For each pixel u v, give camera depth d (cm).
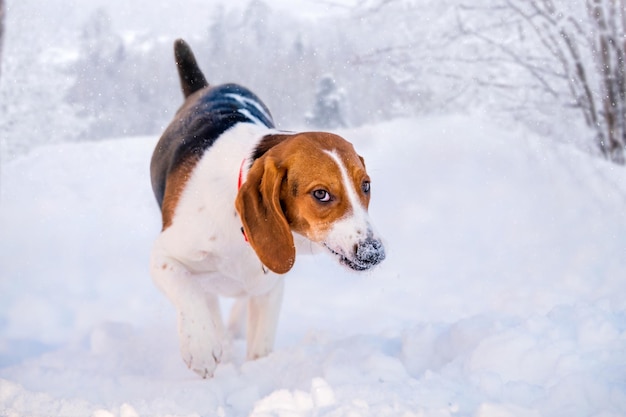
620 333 354
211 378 372
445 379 337
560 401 309
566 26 873
